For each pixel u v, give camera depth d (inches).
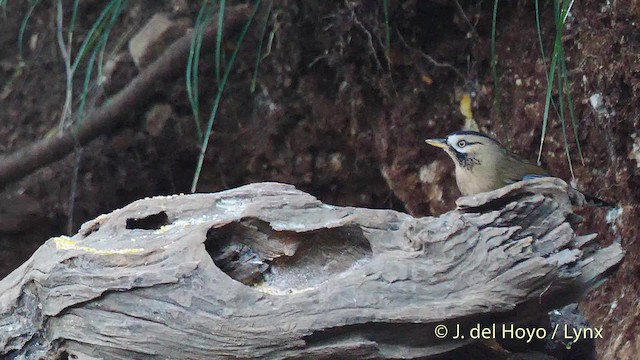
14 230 457.1
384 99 429.7
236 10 428.8
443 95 422.3
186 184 456.4
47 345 236.2
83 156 449.1
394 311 216.5
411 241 222.5
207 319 216.5
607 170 364.2
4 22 473.7
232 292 216.7
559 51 288.7
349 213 228.8
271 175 452.1
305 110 441.7
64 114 363.3
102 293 221.8
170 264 220.2
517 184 231.1
